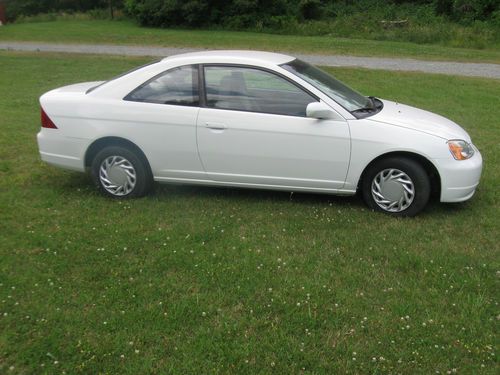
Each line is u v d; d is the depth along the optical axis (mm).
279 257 4215
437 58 19484
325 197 5543
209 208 5246
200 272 3953
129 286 3756
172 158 5242
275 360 3012
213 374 2898
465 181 4891
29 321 3342
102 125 5266
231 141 5047
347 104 5090
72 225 4793
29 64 16828
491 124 9180
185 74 5176
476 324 3348
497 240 4602
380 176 5008
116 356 3035
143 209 5203
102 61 17781
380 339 3199
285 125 4941
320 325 3334
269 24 31516
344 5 33438
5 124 8719
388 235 4664
